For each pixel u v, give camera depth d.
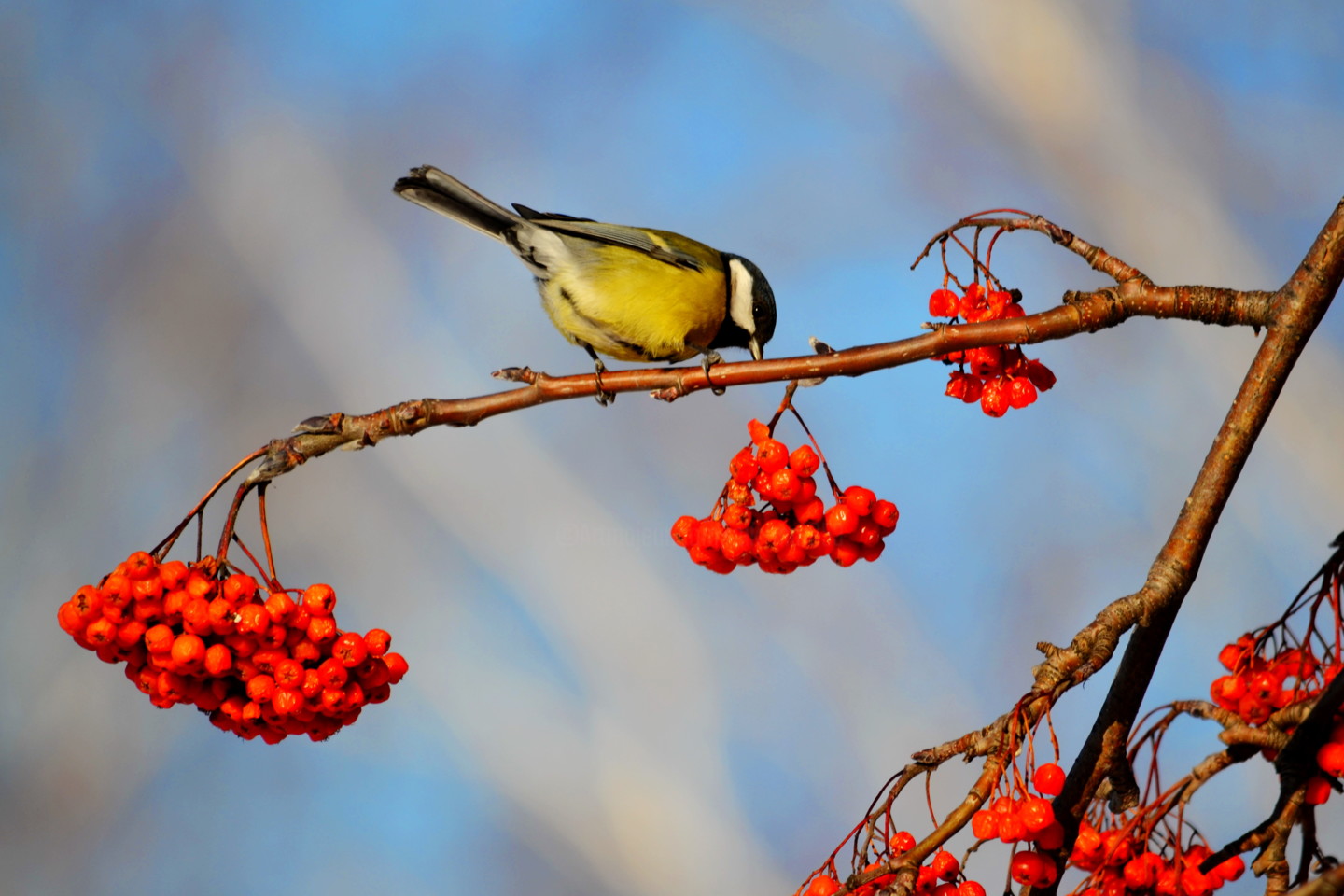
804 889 5.88
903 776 5.86
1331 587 5.71
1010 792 5.52
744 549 6.72
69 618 6.20
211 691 6.52
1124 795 6.04
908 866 5.42
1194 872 5.34
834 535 6.54
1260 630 5.91
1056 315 6.36
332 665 6.30
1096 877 5.53
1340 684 5.02
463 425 6.94
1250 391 6.07
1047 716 5.54
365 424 6.68
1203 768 5.48
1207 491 5.96
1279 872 5.18
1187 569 5.85
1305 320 6.00
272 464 6.54
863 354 6.61
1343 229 6.01
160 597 6.24
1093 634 5.64
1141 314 6.34
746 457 6.71
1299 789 5.21
